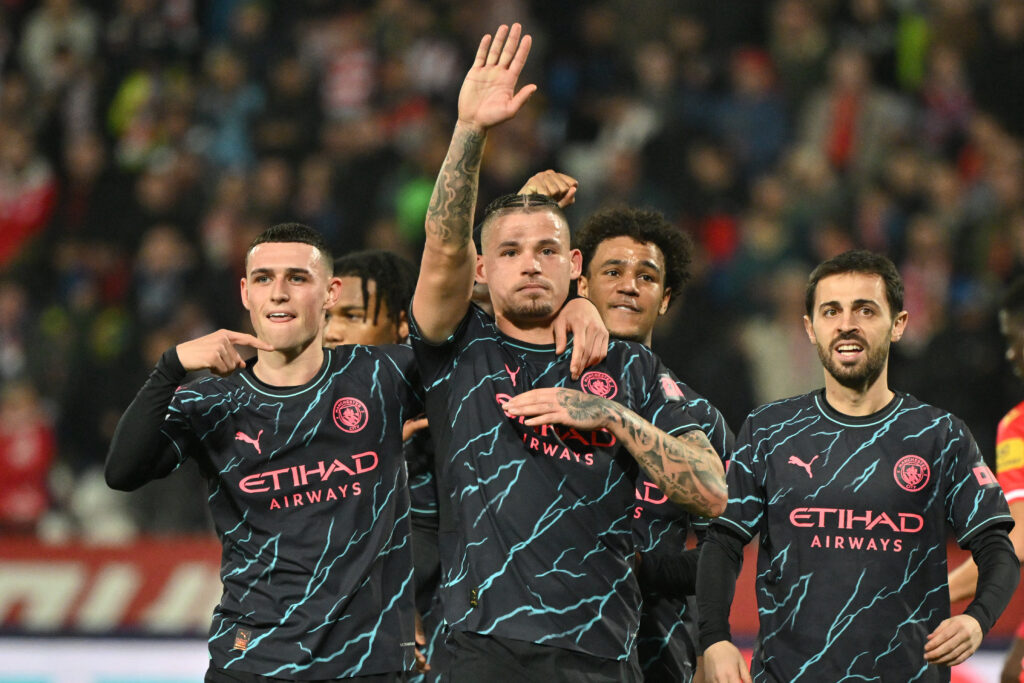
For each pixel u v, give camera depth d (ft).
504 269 41.29
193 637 78.13
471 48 133.18
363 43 130.93
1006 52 130.00
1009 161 122.62
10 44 134.72
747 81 127.95
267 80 128.47
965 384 99.45
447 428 42.32
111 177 123.44
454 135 40.34
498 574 40.37
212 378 45.52
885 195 120.16
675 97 127.13
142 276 115.03
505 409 39.81
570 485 41.01
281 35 131.44
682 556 46.83
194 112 127.65
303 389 45.09
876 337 43.16
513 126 122.83
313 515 44.01
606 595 40.86
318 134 123.54
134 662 77.41
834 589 41.88
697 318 107.24
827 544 42.29
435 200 40.22
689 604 48.06
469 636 40.57
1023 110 129.29
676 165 119.75
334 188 119.14
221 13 135.64
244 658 43.32
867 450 42.91
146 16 133.39
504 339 42.68
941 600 42.19
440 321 41.88
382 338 55.06
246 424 44.65
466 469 41.47
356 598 43.78
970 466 42.86
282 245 45.42
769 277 113.09
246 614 43.68
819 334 43.96
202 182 122.11
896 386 100.53
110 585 78.89
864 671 41.39
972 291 111.75
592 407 39.68
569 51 134.51
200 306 110.63
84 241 119.75
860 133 124.57
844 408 43.80
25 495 102.53
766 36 134.10
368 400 45.24
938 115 127.85
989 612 40.34
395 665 44.16
